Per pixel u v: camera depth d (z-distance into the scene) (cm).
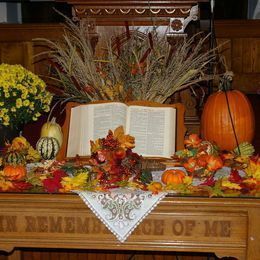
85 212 158
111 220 155
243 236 156
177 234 158
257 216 155
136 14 217
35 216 159
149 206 154
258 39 376
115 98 194
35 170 169
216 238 157
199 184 162
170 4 213
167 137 182
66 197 157
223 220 156
